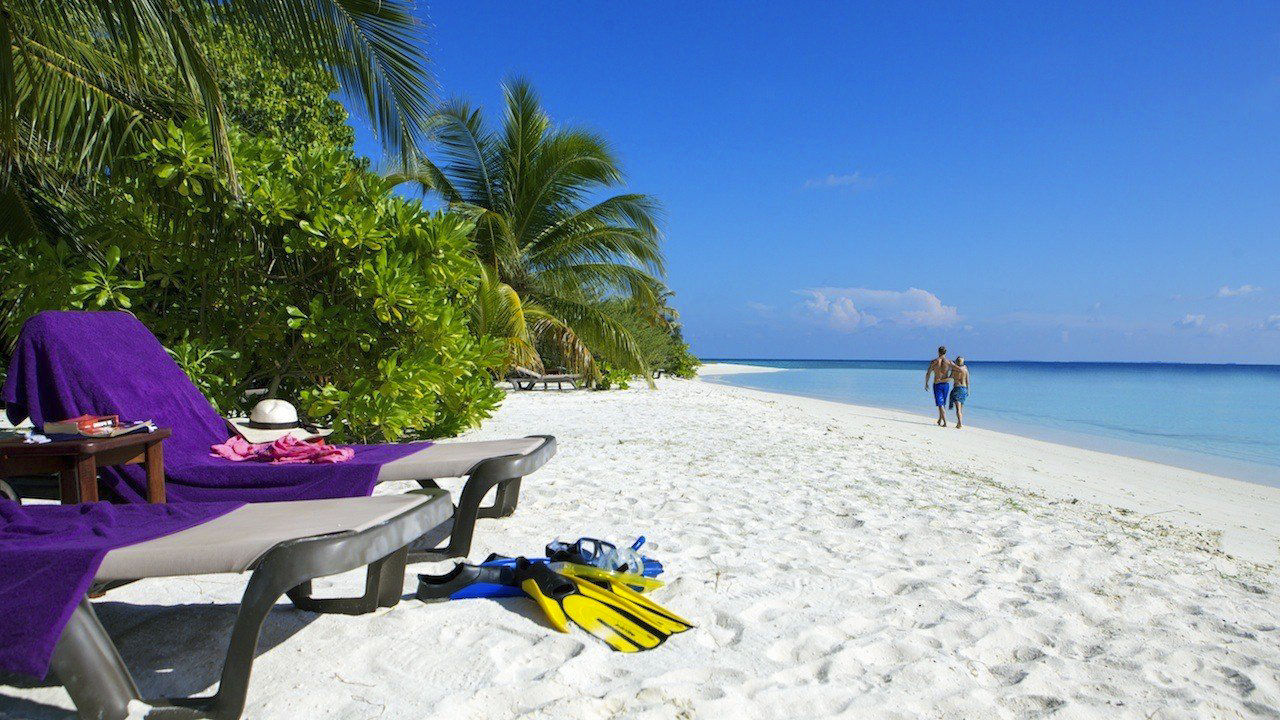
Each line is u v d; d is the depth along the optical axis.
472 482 3.21
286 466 3.19
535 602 2.74
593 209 17.11
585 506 4.55
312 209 5.97
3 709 1.88
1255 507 7.36
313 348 6.25
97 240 5.91
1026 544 4.12
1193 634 2.88
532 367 16.52
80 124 6.23
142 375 3.38
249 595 1.81
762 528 4.23
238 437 3.66
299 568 1.83
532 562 2.97
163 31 4.89
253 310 6.35
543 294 17.02
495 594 2.79
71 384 3.09
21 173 7.07
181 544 1.87
